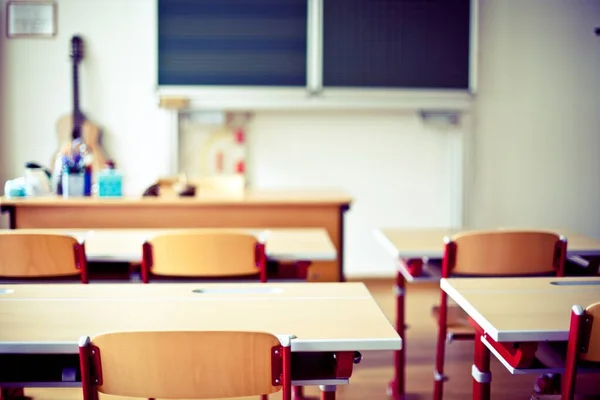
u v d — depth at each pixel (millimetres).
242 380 1259
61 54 4801
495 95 5012
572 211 5156
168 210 3357
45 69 4797
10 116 4809
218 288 1771
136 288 1767
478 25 4941
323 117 4973
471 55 4758
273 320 1476
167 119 4871
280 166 4984
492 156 5055
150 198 3346
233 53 4652
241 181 3840
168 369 1240
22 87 4797
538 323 1440
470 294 1679
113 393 1271
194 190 3518
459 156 5000
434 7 4715
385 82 4727
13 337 1353
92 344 1236
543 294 1686
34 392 2617
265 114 4934
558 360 1653
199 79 4660
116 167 4898
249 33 4645
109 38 4816
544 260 2273
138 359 1235
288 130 4961
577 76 5047
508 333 1382
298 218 3438
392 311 4086
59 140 4797
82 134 4773
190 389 1257
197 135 4914
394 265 5102
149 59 4848
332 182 5023
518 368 1508
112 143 4879
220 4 4621
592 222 5160
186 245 2182
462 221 5043
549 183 5121
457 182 5020
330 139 4988
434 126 5031
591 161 5117
